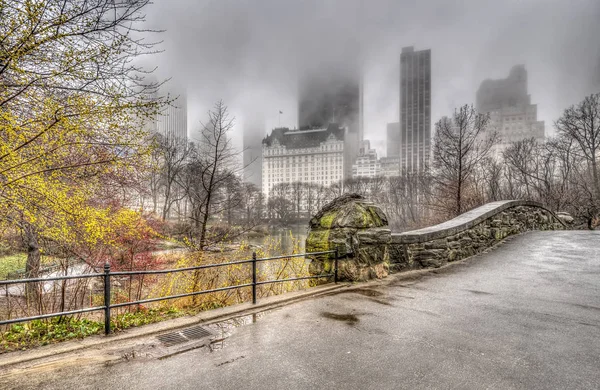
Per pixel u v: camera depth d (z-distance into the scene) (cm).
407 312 536
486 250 1064
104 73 609
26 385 325
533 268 823
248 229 1303
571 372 339
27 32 538
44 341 428
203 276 874
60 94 621
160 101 652
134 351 404
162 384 327
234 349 408
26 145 637
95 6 563
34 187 689
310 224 835
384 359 374
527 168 3475
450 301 593
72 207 778
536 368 348
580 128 3219
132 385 325
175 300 834
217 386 323
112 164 726
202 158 1407
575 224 2059
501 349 395
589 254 937
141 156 723
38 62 588
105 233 934
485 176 3438
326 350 400
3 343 423
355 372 346
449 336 436
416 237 860
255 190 6350
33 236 884
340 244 738
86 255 971
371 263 755
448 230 925
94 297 984
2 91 581
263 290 839
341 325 484
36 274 916
